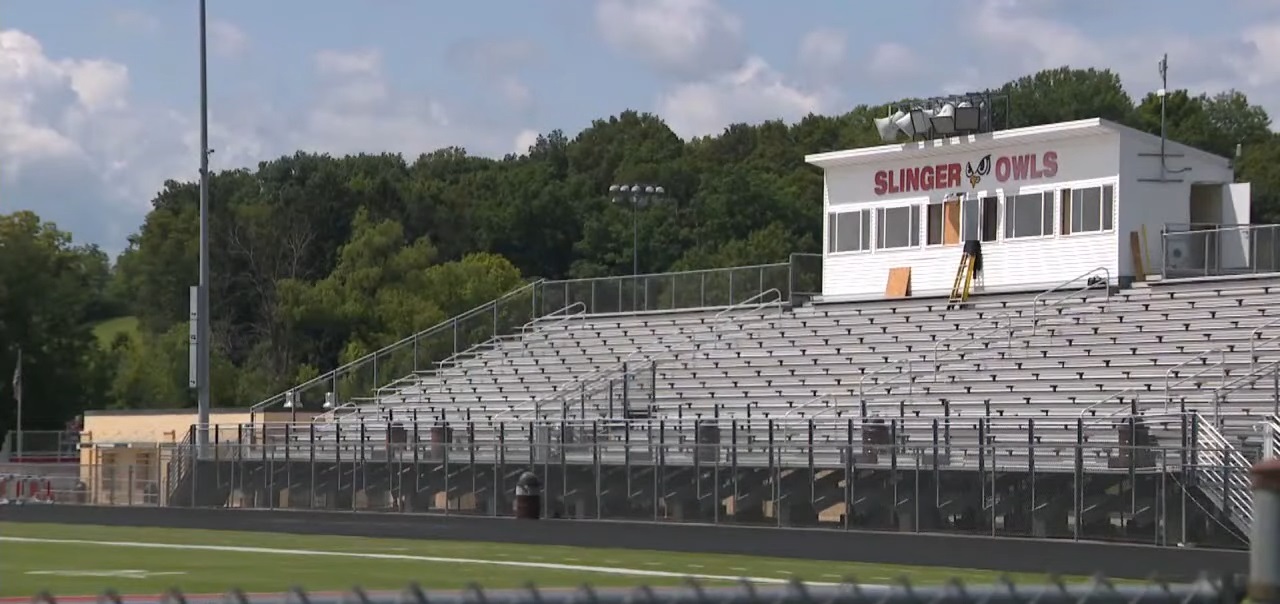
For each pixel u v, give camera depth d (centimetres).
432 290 10088
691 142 14950
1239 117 12131
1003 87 12612
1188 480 3052
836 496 3647
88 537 3497
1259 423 3278
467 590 724
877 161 5038
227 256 11231
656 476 3919
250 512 4412
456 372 5516
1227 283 4175
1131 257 4434
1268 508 694
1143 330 4106
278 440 5112
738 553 2988
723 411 4581
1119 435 3291
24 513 4441
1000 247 4700
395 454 4488
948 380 4272
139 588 2198
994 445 3353
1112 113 11919
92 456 5756
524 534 3484
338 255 11156
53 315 9219
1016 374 4150
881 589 756
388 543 3312
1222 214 4534
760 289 5219
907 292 4909
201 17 5191
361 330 9962
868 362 4553
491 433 4681
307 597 735
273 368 10088
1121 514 3153
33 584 2269
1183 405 3369
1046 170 4609
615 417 4769
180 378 9956
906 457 3553
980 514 3397
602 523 3744
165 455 5003
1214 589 772
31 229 9306
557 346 5456
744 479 3809
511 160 15375
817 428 3981
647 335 5256
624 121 15288
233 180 13362
